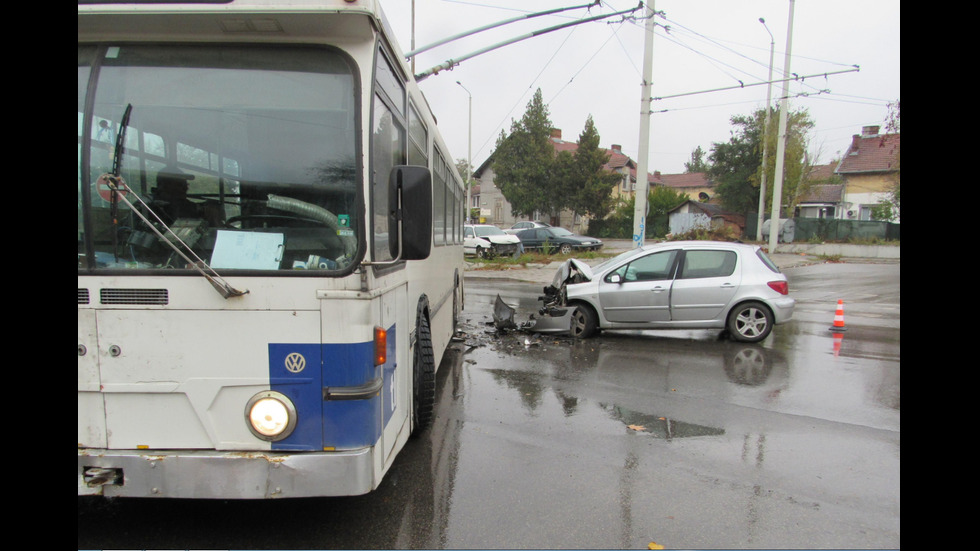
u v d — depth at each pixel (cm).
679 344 888
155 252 275
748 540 334
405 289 383
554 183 4525
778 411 570
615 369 736
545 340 919
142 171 277
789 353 827
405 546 318
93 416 275
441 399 605
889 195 3600
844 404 591
